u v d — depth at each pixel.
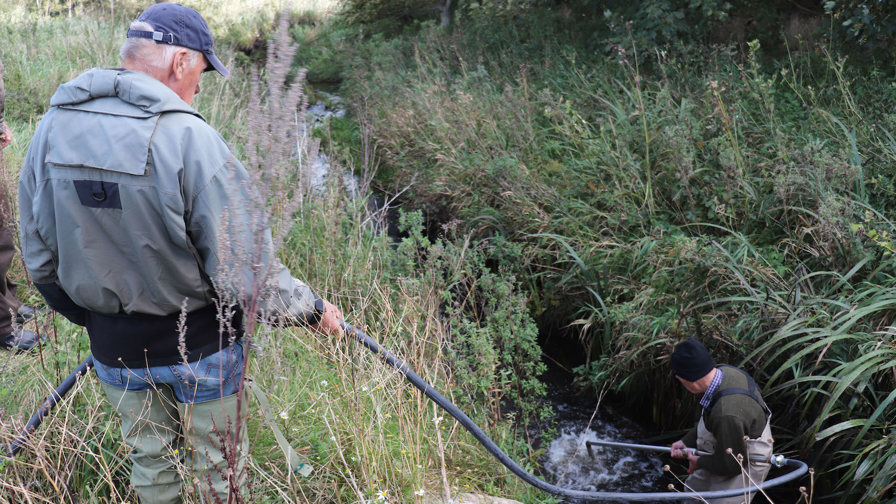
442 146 6.59
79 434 2.51
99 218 1.77
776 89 6.07
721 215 4.73
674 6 7.07
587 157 5.74
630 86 6.59
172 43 1.86
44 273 1.94
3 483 2.10
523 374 4.34
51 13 10.94
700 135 5.30
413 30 12.62
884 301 3.39
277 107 1.63
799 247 4.21
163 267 1.84
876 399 3.24
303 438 2.80
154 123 1.75
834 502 3.39
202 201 1.77
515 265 4.98
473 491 3.10
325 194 5.14
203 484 2.13
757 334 3.68
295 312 1.97
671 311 4.08
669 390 4.23
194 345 1.98
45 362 2.79
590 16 8.74
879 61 6.28
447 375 3.71
